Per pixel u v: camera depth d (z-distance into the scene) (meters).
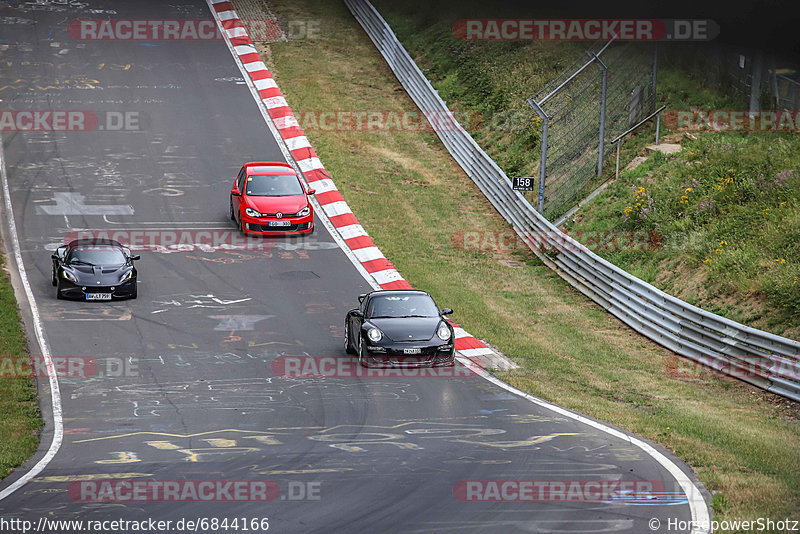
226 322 82.75
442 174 133.12
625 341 82.94
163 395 64.62
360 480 45.91
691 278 86.44
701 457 50.00
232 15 186.38
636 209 100.62
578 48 150.50
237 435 55.41
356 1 188.12
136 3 189.62
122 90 152.00
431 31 173.88
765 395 68.31
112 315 83.88
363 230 112.06
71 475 47.72
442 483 45.31
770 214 88.50
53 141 133.62
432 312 74.12
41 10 182.00
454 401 63.22
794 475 47.41
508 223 117.62
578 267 98.31
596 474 46.84
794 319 73.62
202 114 145.75
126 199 116.44
